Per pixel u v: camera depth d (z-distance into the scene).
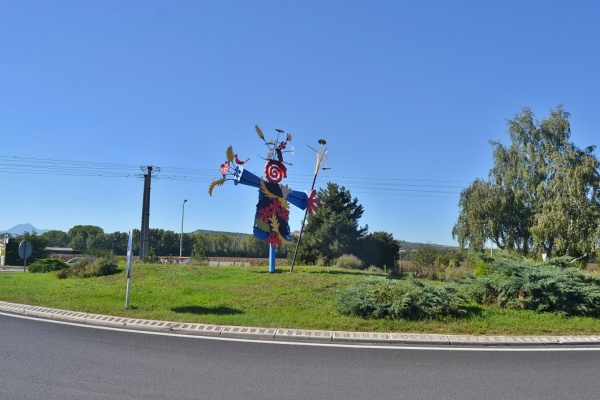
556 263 13.61
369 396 6.15
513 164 38.78
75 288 15.12
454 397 6.19
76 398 5.80
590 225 34.09
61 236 92.31
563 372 7.43
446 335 9.59
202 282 15.85
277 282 15.16
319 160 20.48
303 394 6.16
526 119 38.81
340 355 8.18
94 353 7.95
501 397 6.22
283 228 19.23
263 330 9.63
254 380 6.69
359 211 40.75
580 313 11.58
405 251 44.16
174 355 7.93
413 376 7.06
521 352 8.69
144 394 6.00
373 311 10.89
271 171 18.95
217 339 9.16
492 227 37.94
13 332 9.44
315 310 11.62
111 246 77.06
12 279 18.92
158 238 70.75
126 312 11.19
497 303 12.02
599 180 35.28
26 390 6.05
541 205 36.62
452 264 31.72
